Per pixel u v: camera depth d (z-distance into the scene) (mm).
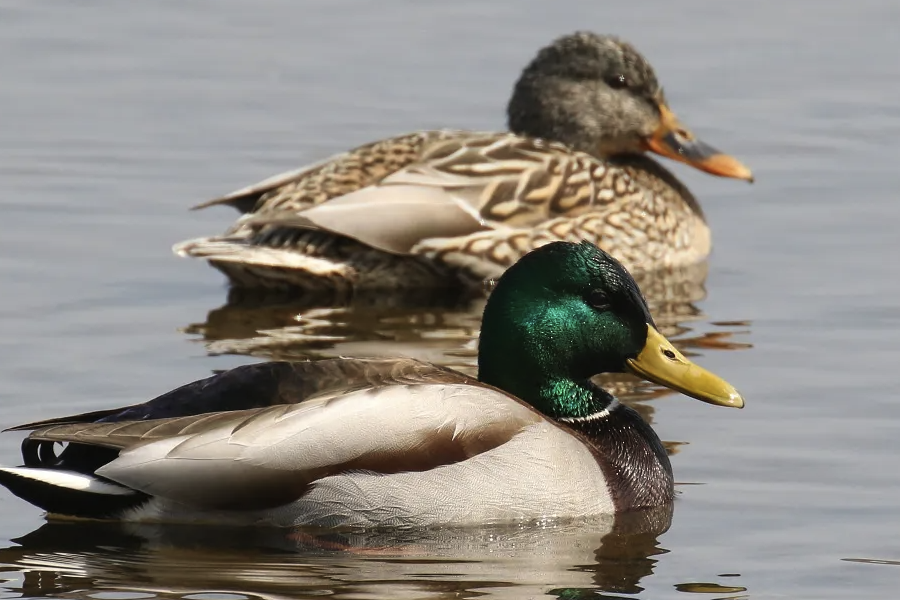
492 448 11078
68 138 20844
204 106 22156
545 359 12109
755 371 14297
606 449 11820
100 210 18703
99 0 26016
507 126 19734
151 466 10617
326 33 24719
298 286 17219
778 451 12570
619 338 12188
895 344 14945
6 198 18922
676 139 19188
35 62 23422
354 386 11164
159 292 16547
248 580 10219
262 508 10852
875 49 24266
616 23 25031
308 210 16906
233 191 19391
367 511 10898
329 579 10258
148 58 23719
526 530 11133
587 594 10117
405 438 10922
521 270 12219
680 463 12406
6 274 16734
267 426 10805
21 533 10992
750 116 22031
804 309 16062
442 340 15344
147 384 13742
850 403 13500
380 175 17719
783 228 18625
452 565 10547
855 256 17578
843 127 21641
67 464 11016
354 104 22234
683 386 12164
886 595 10156
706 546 10953
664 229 18234
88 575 10289
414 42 24344
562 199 17844
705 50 24141
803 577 10422
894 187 19625
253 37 24594
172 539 10875
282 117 21844
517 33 24578
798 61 23812
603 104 19125
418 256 17203
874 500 11656
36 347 14656
